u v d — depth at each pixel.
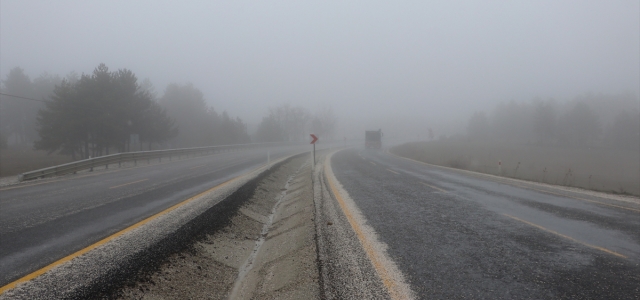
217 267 5.99
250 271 6.10
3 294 3.85
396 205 9.71
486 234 6.64
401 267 4.92
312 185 14.11
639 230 6.88
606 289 4.14
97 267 4.60
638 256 5.32
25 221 7.63
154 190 12.46
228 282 5.59
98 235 6.40
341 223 7.60
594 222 7.57
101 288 4.10
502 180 15.77
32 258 5.13
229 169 21.75
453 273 4.68
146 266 4.91
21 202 10.12
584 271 4.72
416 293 4.07
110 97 37.62
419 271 4.77
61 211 8.73
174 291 4.71
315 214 8.58
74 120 35.59
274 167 21.48
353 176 17.61
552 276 4.55
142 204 9.65
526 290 4.13
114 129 37.41
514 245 5.92
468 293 4.05
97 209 8.96
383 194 11.73
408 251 5.64
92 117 36.59
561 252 5.54
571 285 4.26
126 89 40.38
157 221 7.10
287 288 4.71
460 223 7.55
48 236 6.38
